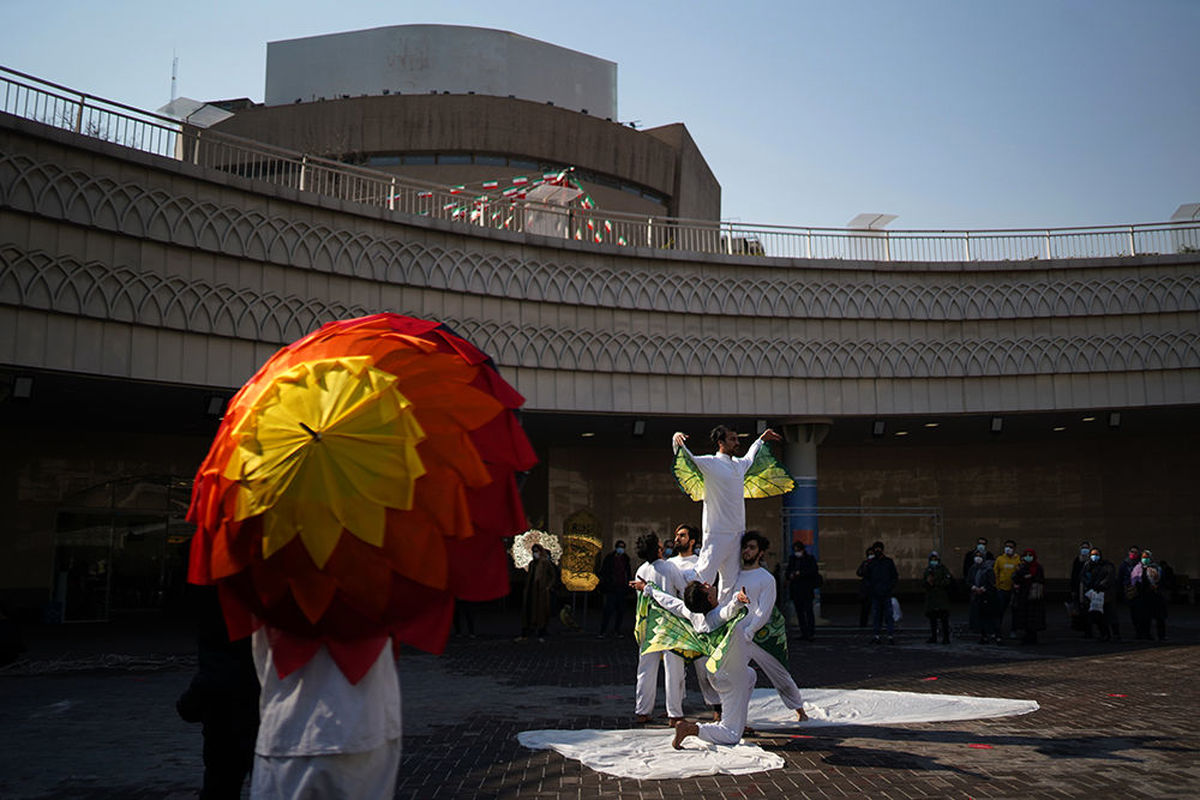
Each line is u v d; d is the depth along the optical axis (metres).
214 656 4.16
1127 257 21.55
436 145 33.81
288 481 2.64
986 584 15.52
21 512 22.03
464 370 2.97
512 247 20.23
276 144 34.34
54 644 15.78
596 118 35.41
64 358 14.86
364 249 18.48
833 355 21.88
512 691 10.10
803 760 6.34
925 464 29.31
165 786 5.74
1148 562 16.22
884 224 22.44
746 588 7.26
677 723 6.66
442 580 2.72
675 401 21.27
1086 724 7.70
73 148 14.98
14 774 6.06
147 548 23.56
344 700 2.87
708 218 42.84
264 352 17.19
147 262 15.84
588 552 18.86
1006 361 21.80
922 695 9.15
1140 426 25.03
